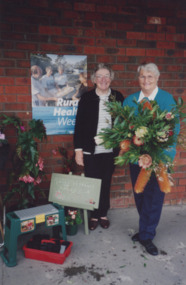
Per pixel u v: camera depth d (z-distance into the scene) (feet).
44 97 9.58
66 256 7.62
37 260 7.52
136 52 10.16
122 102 8.82
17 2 8.86
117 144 6.88
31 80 9.34
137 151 6.50
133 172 8.05
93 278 6.84
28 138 8.10
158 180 6.81
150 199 7.75
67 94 9.79
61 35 9.39
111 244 8.38
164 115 6.41
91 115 8.64
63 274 6.97
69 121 9.99
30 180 8.23
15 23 8.95
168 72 10.57
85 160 9.00
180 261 7.55
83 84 9.89
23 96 9.39
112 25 9.80
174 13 10.30
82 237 8.79
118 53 10.01
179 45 10.52
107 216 10.29
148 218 7.91
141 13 10.00
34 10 9.04
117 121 6.70
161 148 6.58
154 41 10.27
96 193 8.75
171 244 8.41
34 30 9.13
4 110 9.32
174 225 9.65
